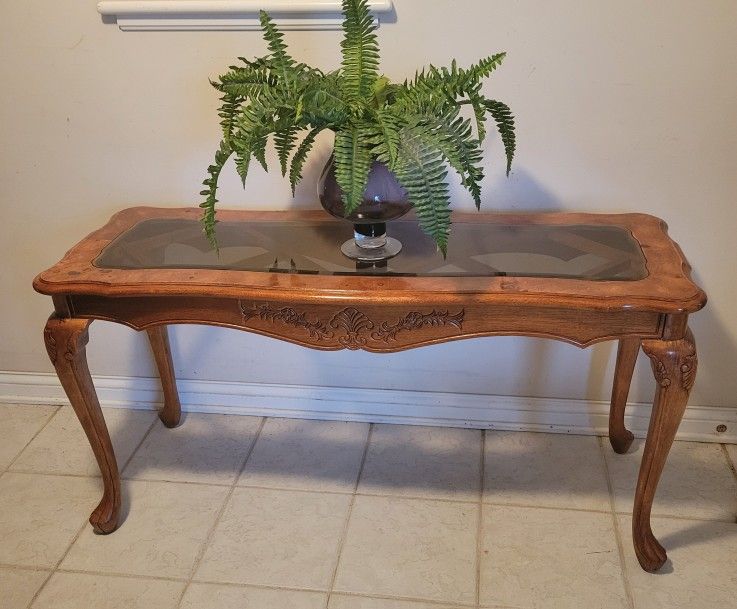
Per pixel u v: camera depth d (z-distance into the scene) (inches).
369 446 77.6
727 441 75.2
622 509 68.0
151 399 84.1
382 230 57.7
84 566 64.4
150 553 65.5
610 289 50.8
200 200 71.3
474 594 60.2
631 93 61.4
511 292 51.1
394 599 60.1
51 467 76.5
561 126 63.6
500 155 65.3
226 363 80.8
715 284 68.5
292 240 61.4
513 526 66.6
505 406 77.9
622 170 64.7
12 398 86.0
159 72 65.6
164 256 59.1
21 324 81.4
